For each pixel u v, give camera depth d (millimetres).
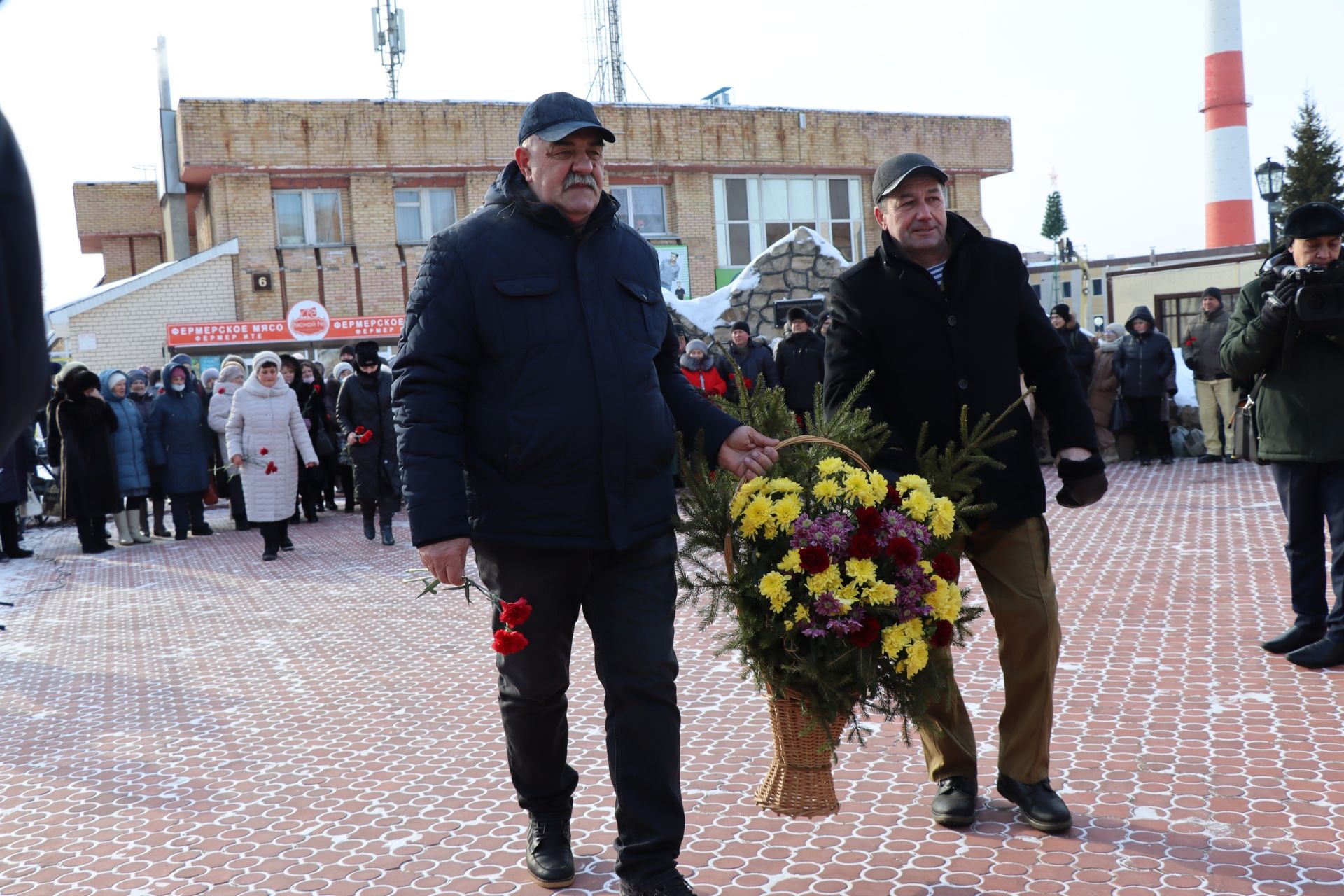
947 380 3799
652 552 3361
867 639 3244
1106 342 15992
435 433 3209
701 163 31688
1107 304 41375
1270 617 6504
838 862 3625
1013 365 3840
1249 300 5680
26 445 13562
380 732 5461
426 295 3250
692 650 6645
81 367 13477
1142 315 15352
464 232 3295
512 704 3443
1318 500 5586
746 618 3367
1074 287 44344
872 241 34188
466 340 3244
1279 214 20250
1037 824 3725
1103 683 5398
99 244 38031
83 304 26188
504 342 3230
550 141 3230
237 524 15016
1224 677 5387
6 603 9062
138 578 11383
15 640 8562
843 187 33844
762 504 3330
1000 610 3758
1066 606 7141
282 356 15531
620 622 3299
